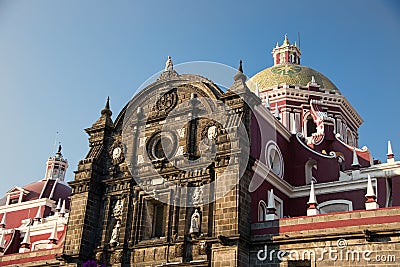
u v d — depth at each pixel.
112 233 44.59
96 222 46.25
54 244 54.28
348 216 36.22
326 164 48.88
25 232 62.38
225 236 37.69
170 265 39.53
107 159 48.88
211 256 38.25
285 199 46.88
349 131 66.88
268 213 40.50
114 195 46.50
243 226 38.69
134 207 44.84
